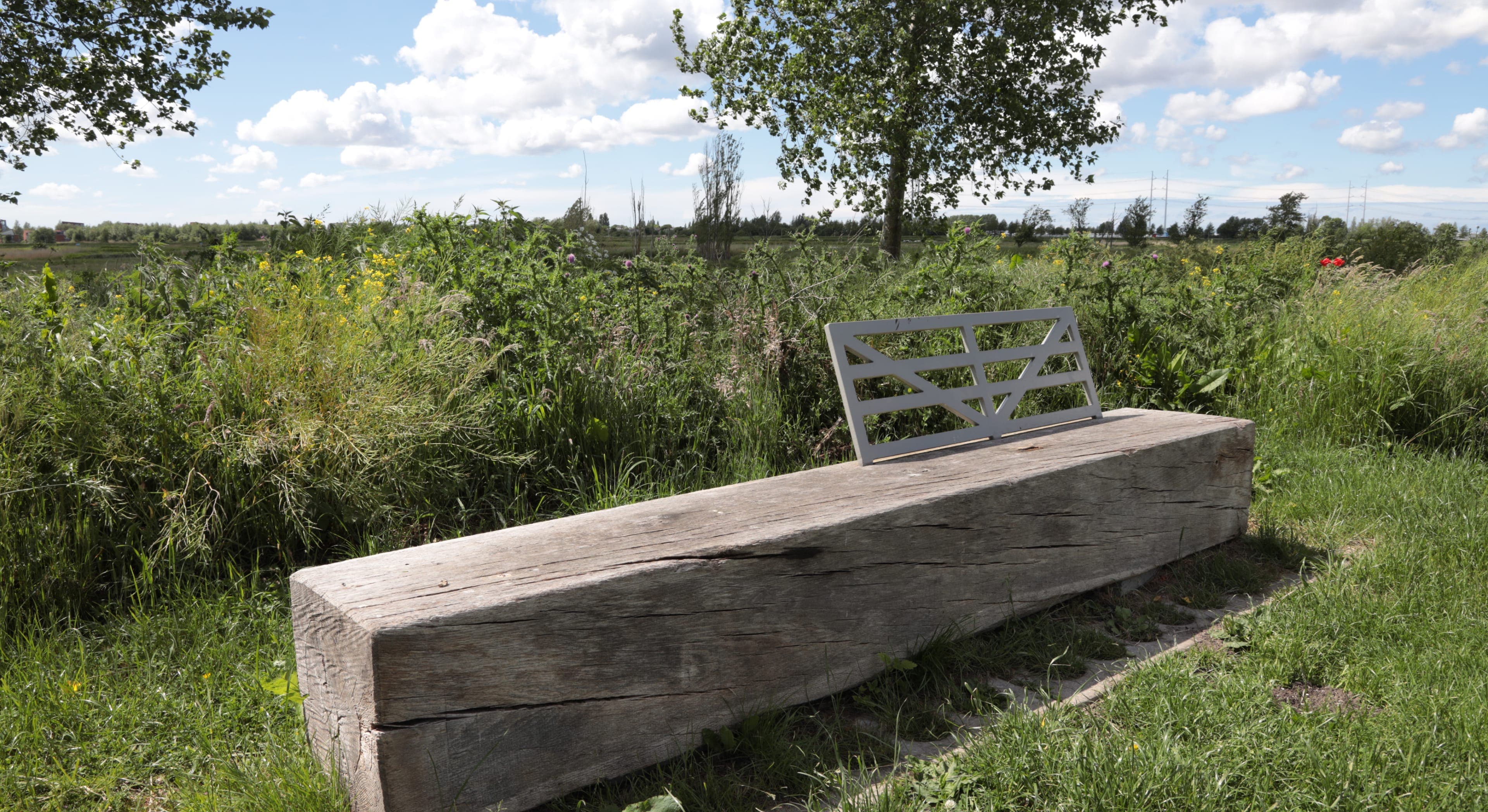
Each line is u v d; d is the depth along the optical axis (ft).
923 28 51.24
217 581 10.50
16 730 7.79
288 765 7.27
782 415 16.57
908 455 11.95
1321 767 7.30
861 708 8.95
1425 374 19.45
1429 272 27.86
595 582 7.01
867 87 50.60
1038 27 51.83
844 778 7.14
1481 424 18.71
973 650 9.95
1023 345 19.81
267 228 21.29
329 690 6.70
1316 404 19.74
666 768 7.64
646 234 41.96
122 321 13.30
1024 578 10.70
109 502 10.67
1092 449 12.03
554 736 6.87
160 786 7.43
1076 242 24.22
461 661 6.34
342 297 14.97
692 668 7.70
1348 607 10.88
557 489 13.60
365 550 11.48
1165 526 12.66
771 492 9.93
